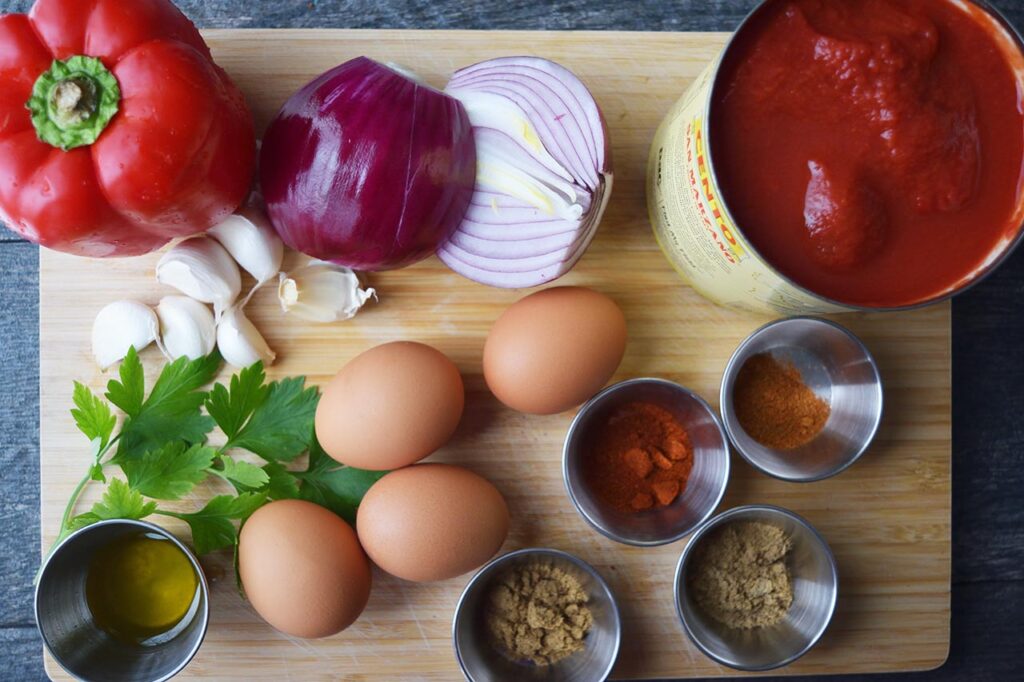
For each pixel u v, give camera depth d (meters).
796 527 0.49
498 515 0.47
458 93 0.48
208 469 0.48
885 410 0.51
